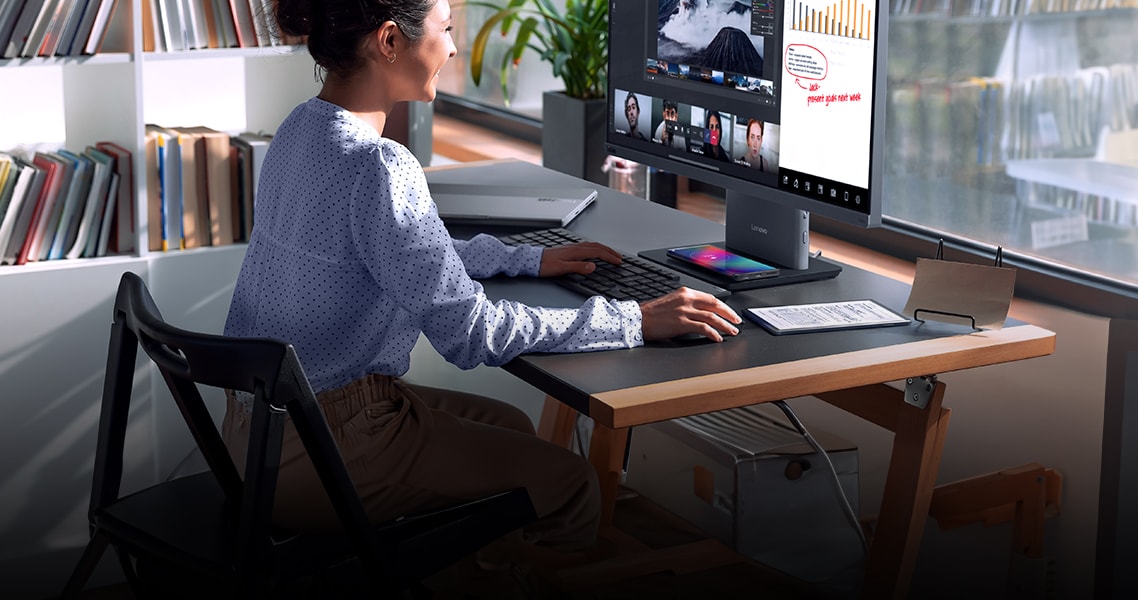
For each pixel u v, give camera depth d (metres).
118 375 1.56
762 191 1.79
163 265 2.25
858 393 1.80
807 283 1.79
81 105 2.32
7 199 2.10
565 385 1.39
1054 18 2.20
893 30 2.56
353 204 1.49
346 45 1.55
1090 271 2.19
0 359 2.13
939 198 2.52
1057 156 2.24
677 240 2.01
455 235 2.03
